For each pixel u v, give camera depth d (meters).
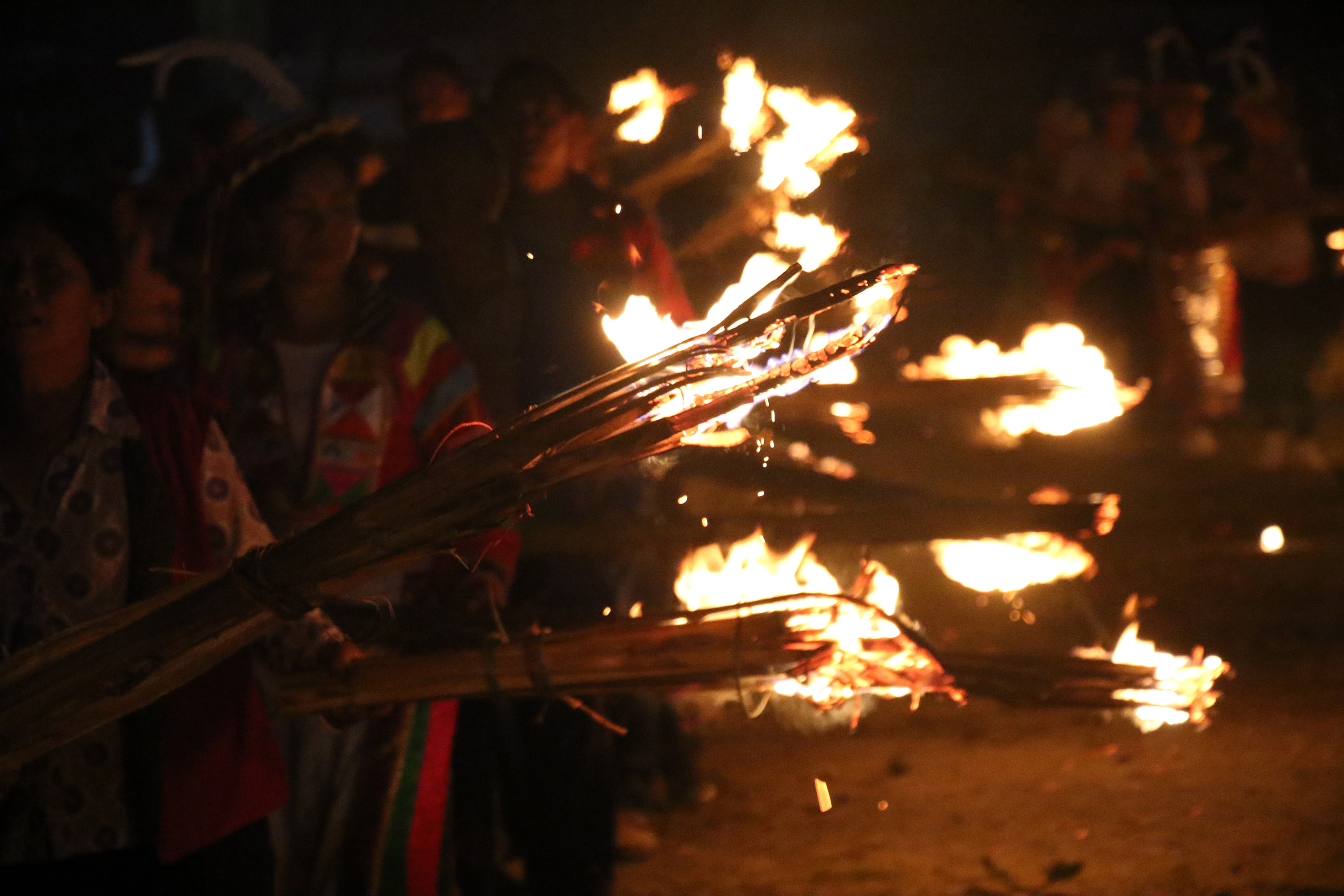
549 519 5.24
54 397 3.43
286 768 4.21
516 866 5.50
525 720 4.81
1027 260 14.91
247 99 18.62
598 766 4.79
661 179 6.32
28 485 3.40
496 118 5.38
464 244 5.19
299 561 2.96
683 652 3.53
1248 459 13.88
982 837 5.53
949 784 6.14
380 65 24.08
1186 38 19.83
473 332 5.21
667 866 5.39
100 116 23.22
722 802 6.05
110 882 3.38
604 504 5.43
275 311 4.42
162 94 5.04
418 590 4.43
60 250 3.39
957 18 22.47
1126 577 9.44
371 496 2.93
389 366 4.35
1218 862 5.17
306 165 4.33
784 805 6.00
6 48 25.70
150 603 3.09
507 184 5.21
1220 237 14.42
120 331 4.94
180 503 3.47
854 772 6.36
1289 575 9.53
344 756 4.21
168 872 3.41
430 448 4.41
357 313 4.42
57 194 3.45
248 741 3.48
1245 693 7.19
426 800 4.21
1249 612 8.66
